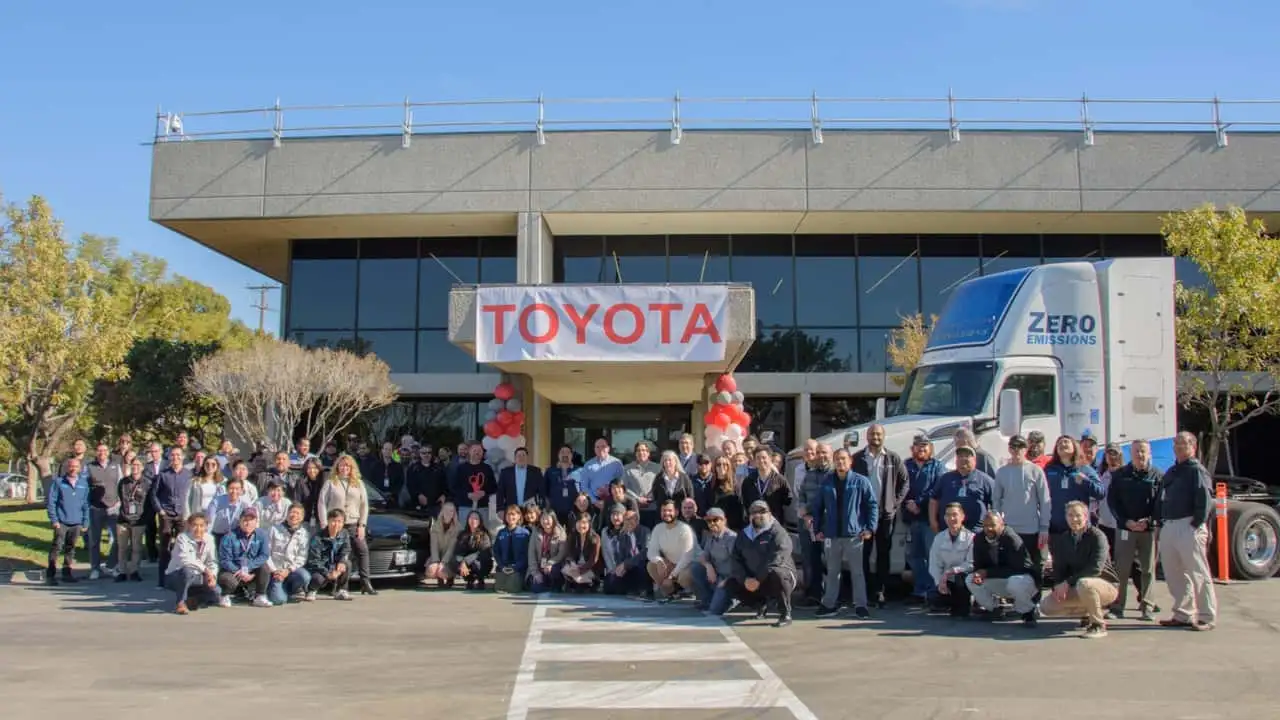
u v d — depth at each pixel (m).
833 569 10.20
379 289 23.53
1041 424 12.10
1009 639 8.84
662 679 7.13
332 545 11.62
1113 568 10.05
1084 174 21.09
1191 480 9.42
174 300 31.20
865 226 22.55
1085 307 12.48
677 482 11.79
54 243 21.94
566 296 14.71
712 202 21.09
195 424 25.25
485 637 8.91
